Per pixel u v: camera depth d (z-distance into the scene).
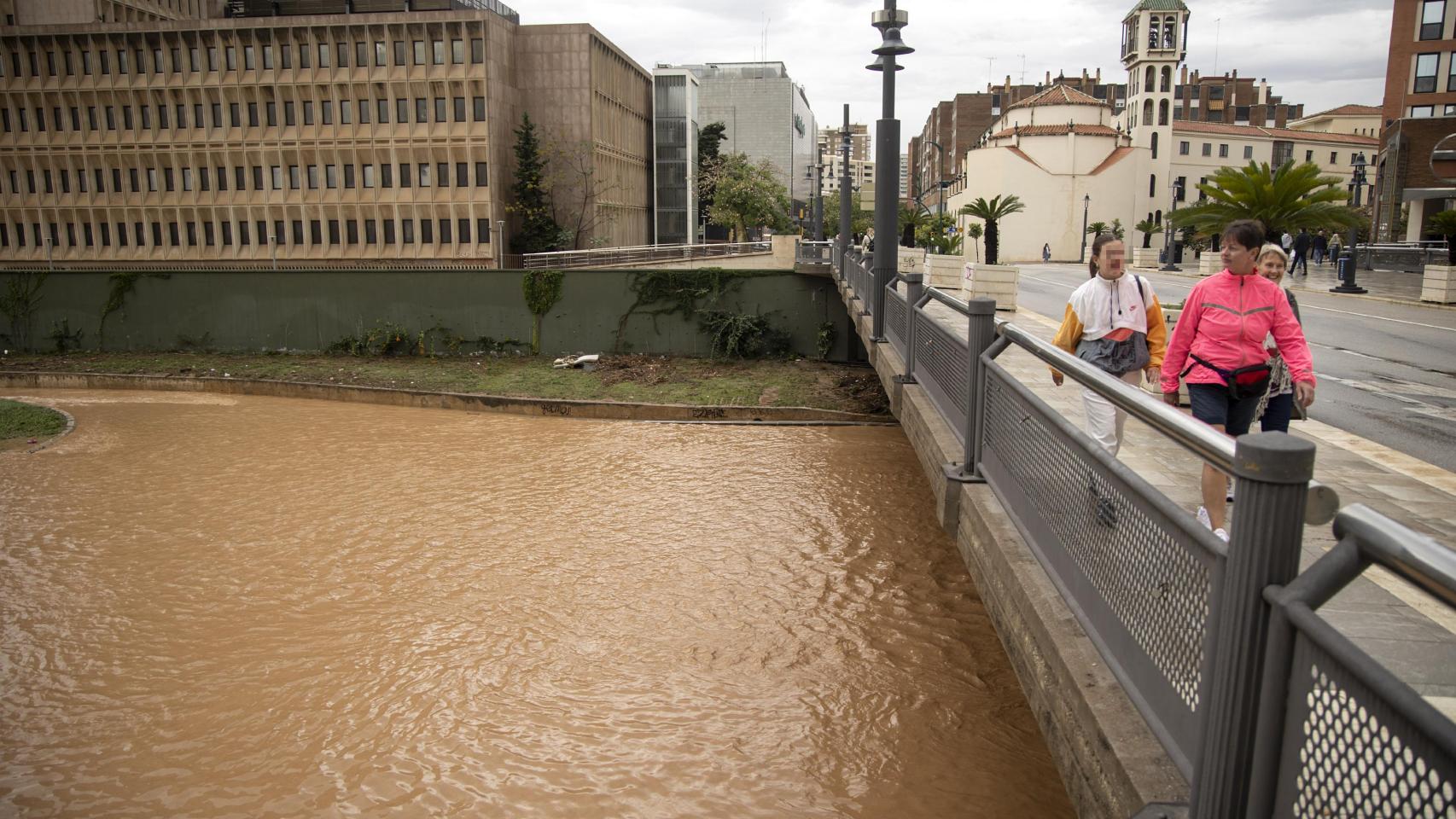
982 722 7.59
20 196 67.50
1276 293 5.33
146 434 21.59
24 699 8.58
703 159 89.12
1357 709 1.86
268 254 65.44
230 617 10.38
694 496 14.93
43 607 10.73
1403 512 6.16
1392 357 14.83
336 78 62.16
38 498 15.62
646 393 24.97
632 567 11.54
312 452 19.31
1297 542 2.17
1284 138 97.38
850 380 26.00
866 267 14.99
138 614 10.48
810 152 185.12
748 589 10.68
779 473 16.36
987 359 6.07
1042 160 84.50
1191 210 17.73
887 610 9.98
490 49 61.56
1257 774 2.25
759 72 146.62
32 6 68.31
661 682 8.46
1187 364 5.59
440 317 32.34
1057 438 4.43
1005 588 4.89
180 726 8.02
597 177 69.31
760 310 30.61
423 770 7.21
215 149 64.69
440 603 10.59
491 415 24.14
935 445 7.53
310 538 13.14
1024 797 6.55
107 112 65.69
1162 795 2.91
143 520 14.27
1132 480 3.31
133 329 34.25
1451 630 4.13
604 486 15.76
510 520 13.84
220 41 63.12
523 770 7.14
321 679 8.80
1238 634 2.28
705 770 7.04
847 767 6.99
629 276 31.14
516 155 64.25
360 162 63.44
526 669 8.85
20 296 34.41
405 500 15.16
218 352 33.72
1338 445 8.23
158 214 66.56
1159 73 86.62
